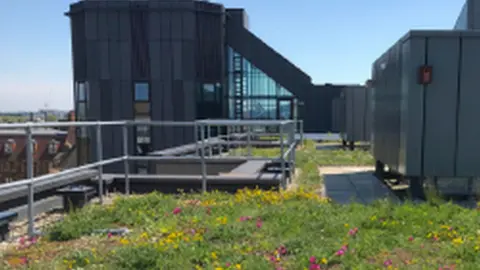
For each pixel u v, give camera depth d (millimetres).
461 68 6430
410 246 3676
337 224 4332
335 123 32281
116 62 28547
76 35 29188
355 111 17391
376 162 9594
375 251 3562
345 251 3473
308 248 3600
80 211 5367
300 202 5773
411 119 6539
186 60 28422
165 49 28391
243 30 34781
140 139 28484
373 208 5191
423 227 4211
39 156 43156
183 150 11367
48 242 4223
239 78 35531
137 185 7359
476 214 4695
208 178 7211
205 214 5082
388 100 7957
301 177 9531
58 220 5148
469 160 6461
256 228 4332
